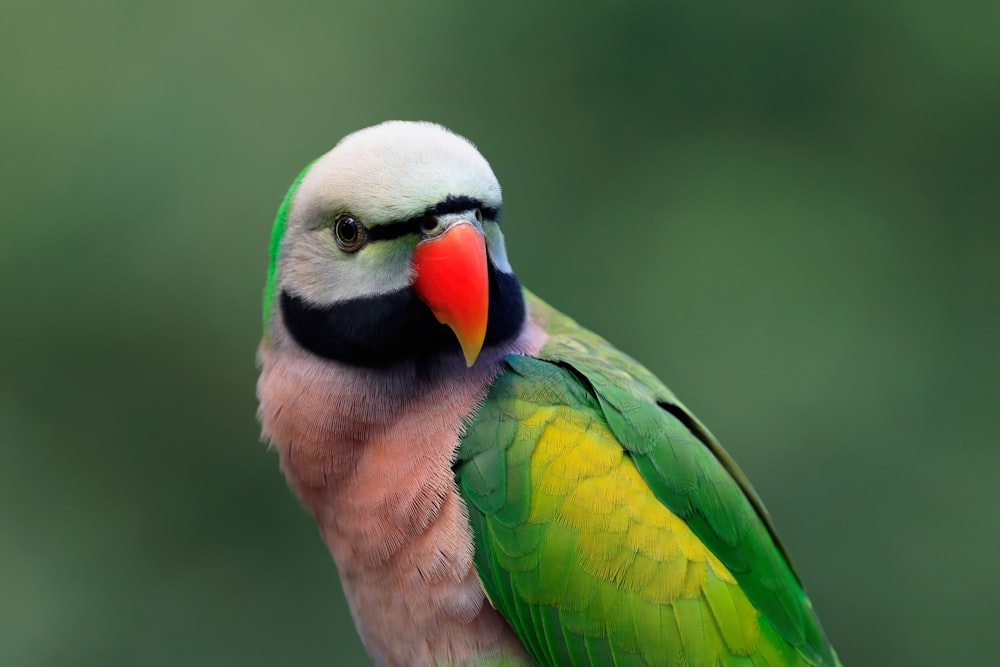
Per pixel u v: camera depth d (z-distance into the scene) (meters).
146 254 11.07
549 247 11.92
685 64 12.41
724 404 11.07
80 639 10.41
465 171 5.11
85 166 11.25
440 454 5.14
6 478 10.77
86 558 10.66
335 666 10.34
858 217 12.23
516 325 5.45
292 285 5.44
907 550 10.62
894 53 12.58
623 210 12.12
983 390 11.52
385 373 5.28
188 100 11.40
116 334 11.01
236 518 10.84
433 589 5.12
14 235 11.07
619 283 11.82
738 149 12.41
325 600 10.55
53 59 11.52
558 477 4.97
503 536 4.98
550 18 12.25
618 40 12.34
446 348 5.25
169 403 11.01
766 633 5.21
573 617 4.93
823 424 10.98
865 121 12.56
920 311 11.88
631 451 5.08
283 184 11.21
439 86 11.88
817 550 10.61
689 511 5.13
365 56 11.77
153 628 10.52
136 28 11.62
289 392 5.48
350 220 5.14
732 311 11.55
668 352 11.39
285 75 11.58
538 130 12.16
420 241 5.08
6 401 10.90
